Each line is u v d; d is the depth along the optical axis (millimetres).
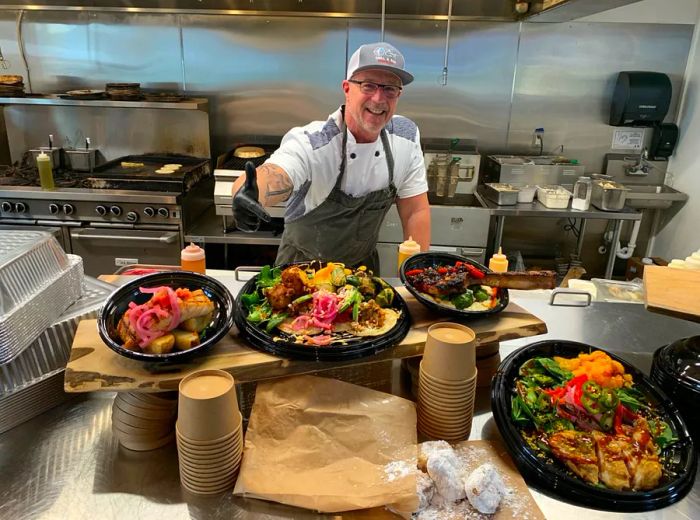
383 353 1055
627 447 944
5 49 3516
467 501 881
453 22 3385
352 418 953
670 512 882
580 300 1638
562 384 1081
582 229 3547
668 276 1192
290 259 2146
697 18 3348
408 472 876
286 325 1097
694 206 3293
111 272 3107
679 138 3508
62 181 3123
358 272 1268
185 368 962
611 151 3639
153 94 3469
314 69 3521
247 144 3680
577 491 897
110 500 885
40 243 1120
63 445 1009
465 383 992
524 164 3305
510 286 1193
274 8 3365
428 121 3619
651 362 1312
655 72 3420
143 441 980
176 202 2963
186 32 3461
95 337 1045
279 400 974
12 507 866
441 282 1209
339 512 853
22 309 998
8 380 1011
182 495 895
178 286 1133
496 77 3512
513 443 968
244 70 3535
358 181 1921
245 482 867
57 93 3588
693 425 1070
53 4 3391
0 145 3643
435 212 3043
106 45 3498
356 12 3365
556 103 3564
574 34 3410
